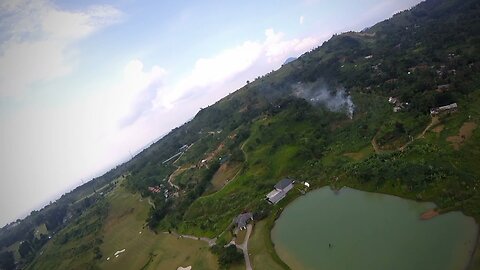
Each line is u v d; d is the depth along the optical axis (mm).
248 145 185125
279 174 149375
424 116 136625
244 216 124188
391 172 111125
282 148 165125
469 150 106625
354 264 81062
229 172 175500
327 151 152375
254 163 164625
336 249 89750
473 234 76312
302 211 117062
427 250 76438
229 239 119250
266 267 94250
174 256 131250
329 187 125562
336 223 102188
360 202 108750
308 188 130250
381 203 103750
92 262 166375
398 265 75188
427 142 120188
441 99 138500
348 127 163000
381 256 80062
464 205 86500
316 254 90875
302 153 154125
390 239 85250
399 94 164625
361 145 144875
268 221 118375
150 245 154500
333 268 82938
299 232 104688
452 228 80812
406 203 98500
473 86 141375
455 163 103688
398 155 121188
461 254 71812
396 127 138750
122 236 182750
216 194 157500
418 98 148375
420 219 88750
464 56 174875
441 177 98688
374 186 112688
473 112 125312
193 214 155125
